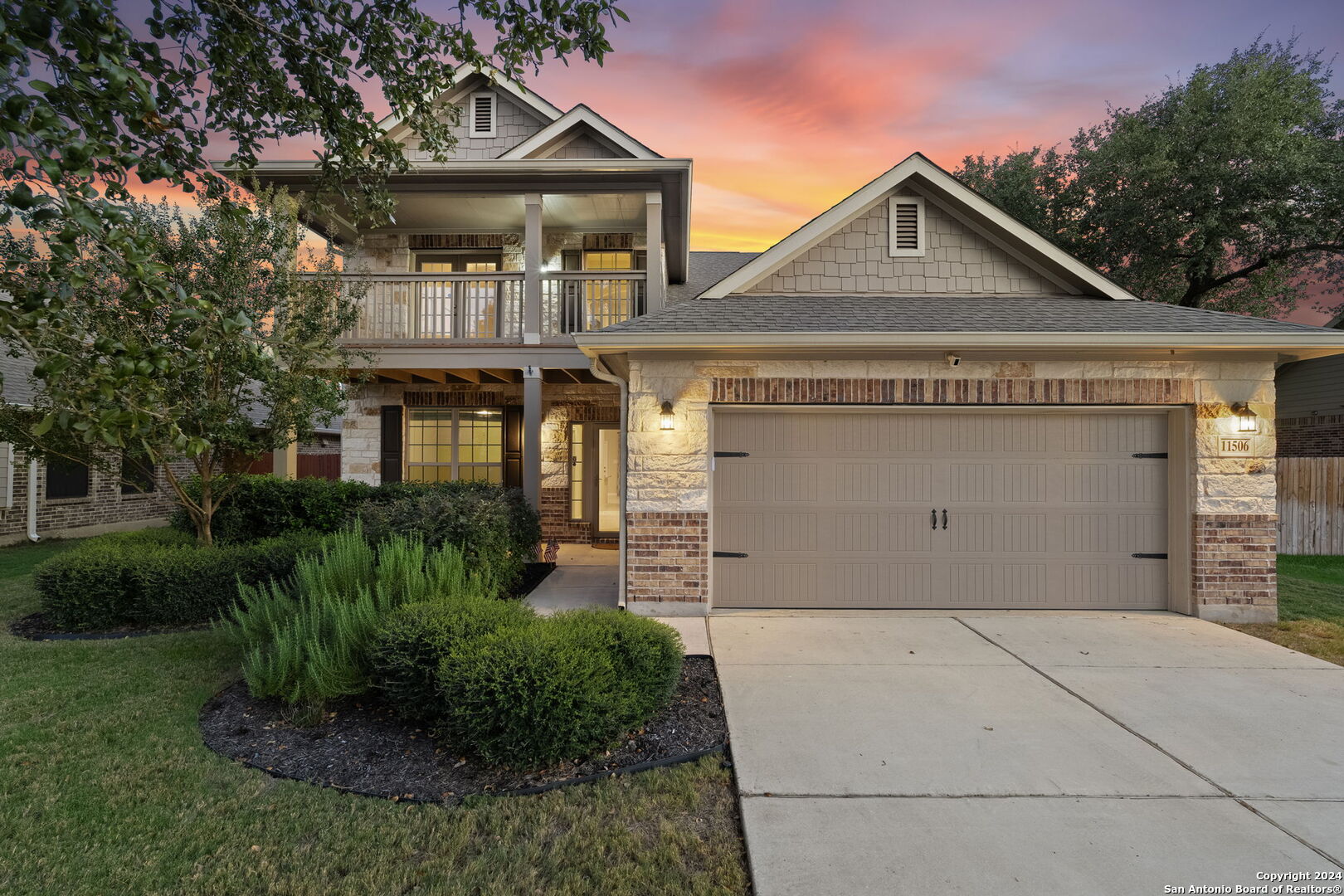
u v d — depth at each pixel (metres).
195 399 6.23
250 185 6.63
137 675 4.77
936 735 3.94
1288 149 14.15
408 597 4.77
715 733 3.94
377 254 11.40
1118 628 6.34
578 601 7.39
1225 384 6.70
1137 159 15.39
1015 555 7.02
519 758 3.41
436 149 4.65
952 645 5.80
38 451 6.27
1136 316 7.00
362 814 3.05
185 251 6.07
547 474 11.85
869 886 2.57
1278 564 10.06
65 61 2.21
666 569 6.80
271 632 4.50
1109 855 2.78
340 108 4.20
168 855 2.73
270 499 7.96
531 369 9.30
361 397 11.39
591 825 2.97
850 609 7.04
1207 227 14.86
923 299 7.84
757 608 7.04
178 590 6.02
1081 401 6.75
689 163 8.62
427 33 4.04
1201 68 15.45
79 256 2.09
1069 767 3.55
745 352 6.71
